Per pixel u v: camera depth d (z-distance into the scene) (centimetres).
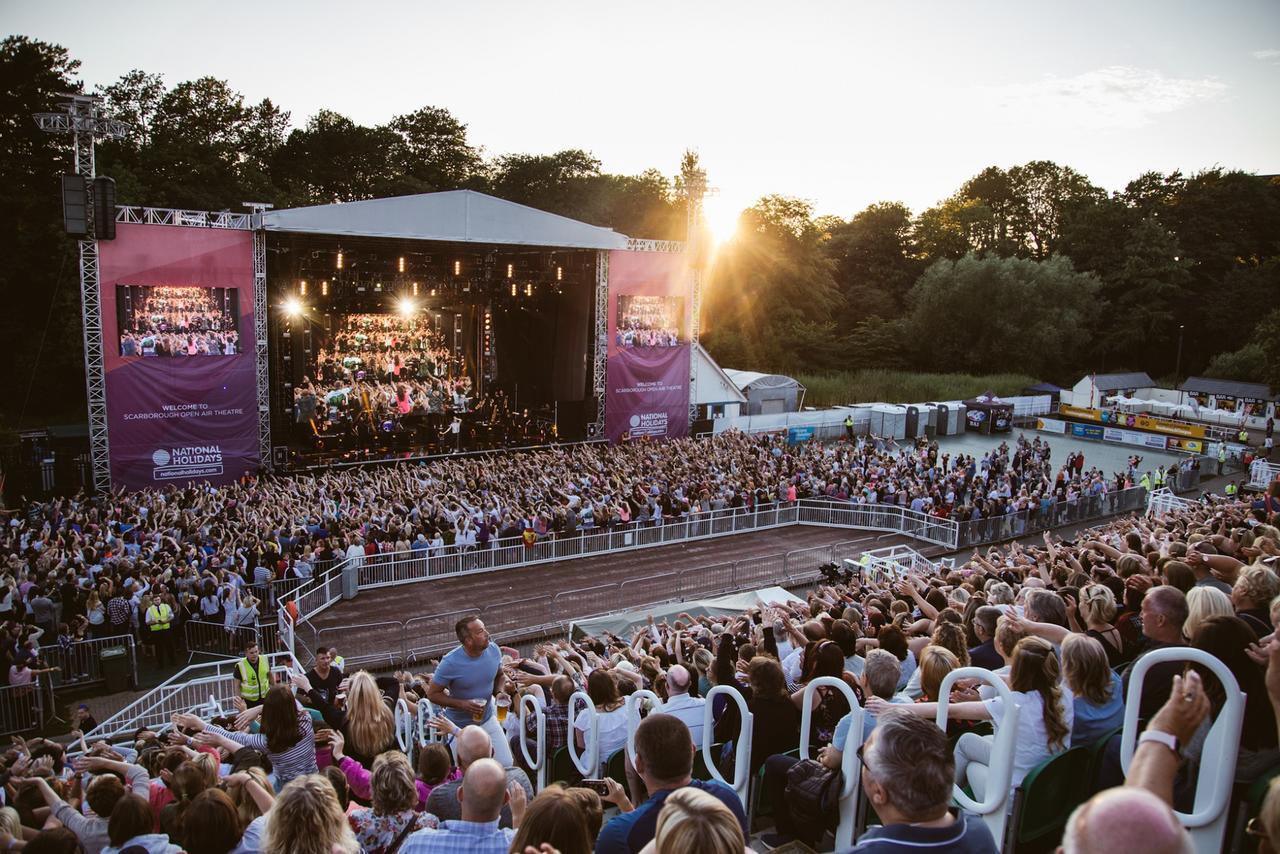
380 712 801
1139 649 745
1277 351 5831
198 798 478
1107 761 519
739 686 714
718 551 2881
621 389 4253
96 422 3100
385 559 2498
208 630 2080
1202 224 8725
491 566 2655
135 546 2323
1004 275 7969
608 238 4047
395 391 4372
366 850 525
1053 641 639
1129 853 206
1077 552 1379
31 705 1733
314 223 3328
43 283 5150
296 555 2394
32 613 1961
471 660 809
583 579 2591
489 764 458
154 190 5719
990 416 5569
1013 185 10225
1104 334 8488
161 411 3188
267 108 7500
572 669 1061
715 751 707
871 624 1076
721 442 4181
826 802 527
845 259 9381
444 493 3028
